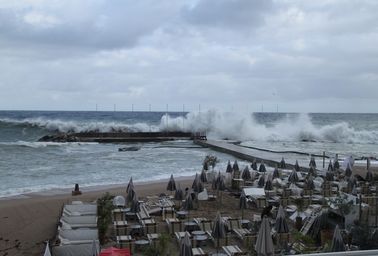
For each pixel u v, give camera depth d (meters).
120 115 186.88
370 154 55.00
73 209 20.44
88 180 34.47
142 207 22.95
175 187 25.92
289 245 16.56
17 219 22.03
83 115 180.62
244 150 52.78
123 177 36.12
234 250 16.53
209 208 24.73
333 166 33.94
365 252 7.50
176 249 17.48
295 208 22.89
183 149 59.59
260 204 24.77
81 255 15.09
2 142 66.38
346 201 19.34
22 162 44.19
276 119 147.88
